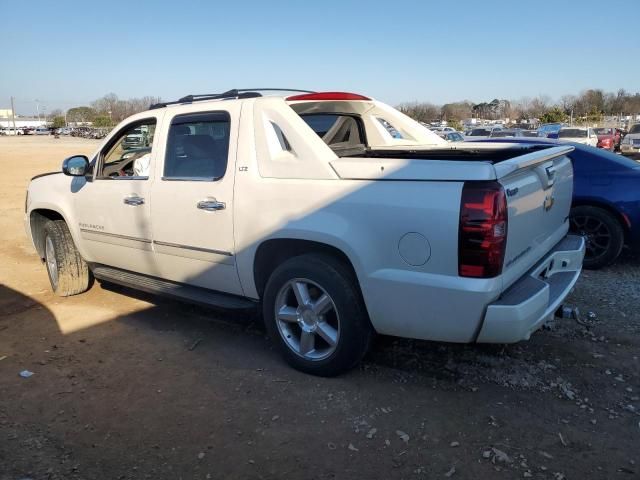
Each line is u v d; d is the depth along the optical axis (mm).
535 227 3682
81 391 3793
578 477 2832
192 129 4395
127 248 4953
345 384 3777
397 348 4266
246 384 3832
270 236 3814
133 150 5426
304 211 3654
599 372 3889
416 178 3230
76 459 3055
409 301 3322
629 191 6188
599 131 35125
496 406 3477
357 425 3305
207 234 4223
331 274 3607
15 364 4223
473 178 3068
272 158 3859
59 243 5641
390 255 3336
